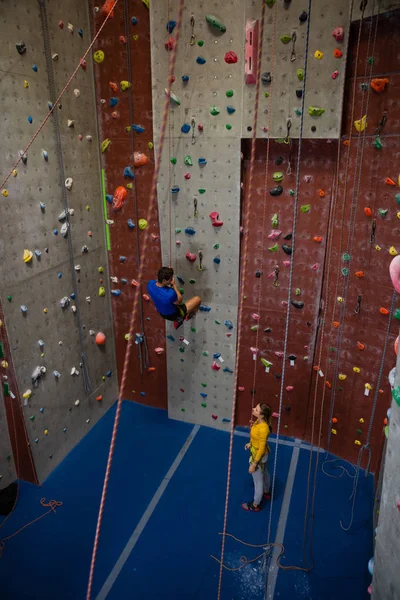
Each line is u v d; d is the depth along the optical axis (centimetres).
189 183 557
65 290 580
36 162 503
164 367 686
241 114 501
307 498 502
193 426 681
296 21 444
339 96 450
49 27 496
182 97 521
